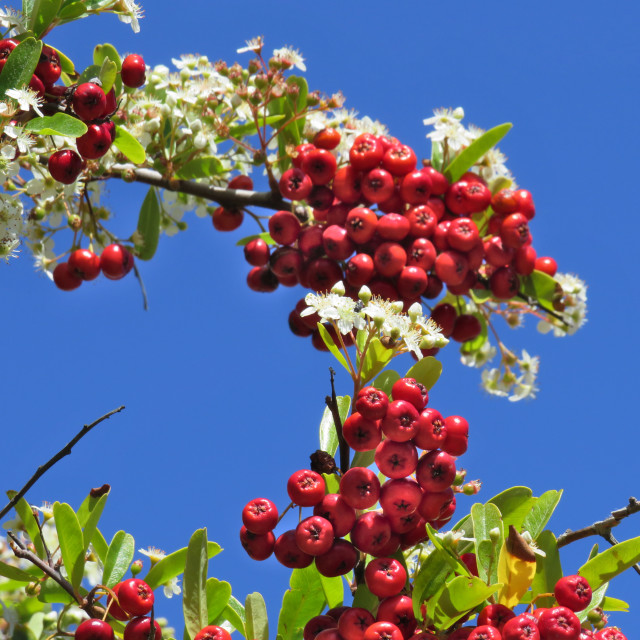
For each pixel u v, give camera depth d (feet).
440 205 16.90
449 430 10.94
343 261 17.13
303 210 18.81
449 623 10.28
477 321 19.34
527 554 10.51
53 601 12.59
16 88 13.47
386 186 16.44
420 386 11.02
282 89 18.15
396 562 10.73
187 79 19.07
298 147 18.07
